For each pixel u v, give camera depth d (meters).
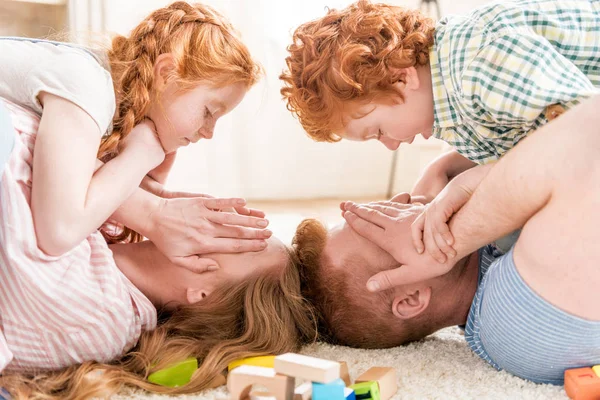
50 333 0.98
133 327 1.05
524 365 1.01
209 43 1.22
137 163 1.11
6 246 0.94
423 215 1.08
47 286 0.95
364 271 1.12
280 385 0.85
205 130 1.25
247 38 2.88
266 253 1.13
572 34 1.14
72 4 2.57
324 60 1.22
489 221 0.99
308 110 1.27
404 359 1.09
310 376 0.83
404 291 1.12
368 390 0.90
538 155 0.91
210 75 1.20
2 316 0.97
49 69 1.03
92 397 0.93
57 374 0.99
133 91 1.17
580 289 0.91
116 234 1.30
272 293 1.11
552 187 0.90
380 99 1.21
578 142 0.89
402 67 1.20
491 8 1.17
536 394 0.96
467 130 1.21
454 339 1.22
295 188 3.18
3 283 0.95
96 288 1.00
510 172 0.94
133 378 0.98
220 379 1.00
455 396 0.95
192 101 1.20
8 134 0.93
